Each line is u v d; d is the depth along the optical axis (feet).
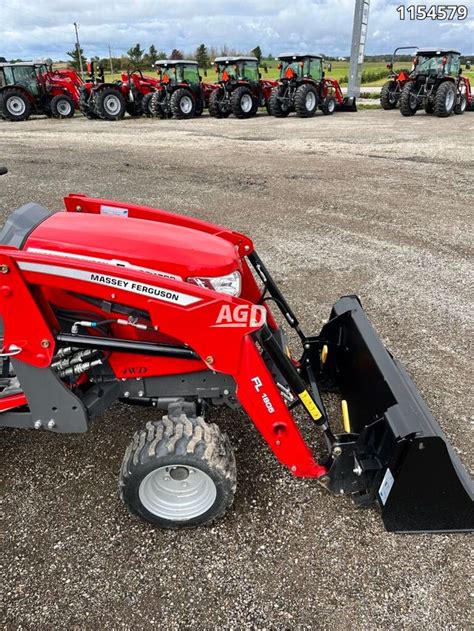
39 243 7.64
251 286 9.75
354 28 73.00
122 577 7.14
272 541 7.66
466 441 9.52
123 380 8.27
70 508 8.23
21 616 6.64
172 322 6.97
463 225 21.08
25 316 6.98
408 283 15.96
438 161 31.99
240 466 9.00
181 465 7.18
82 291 6.93
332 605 6.77
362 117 57.77
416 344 12.64
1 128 51.37
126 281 6.83
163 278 6.89
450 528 7.69
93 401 8.00
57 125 53.93
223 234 9.40
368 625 6.54
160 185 27.17
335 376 10.39
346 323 9.82
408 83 56.29
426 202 24.07
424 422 7.27
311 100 58.13
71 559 7.39
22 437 9.75
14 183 27.68
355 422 8.95
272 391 7.38
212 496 7.52
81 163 32.71
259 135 44.14
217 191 26.02
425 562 7.33
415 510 7.47
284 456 7.76
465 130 45.03
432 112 60.29
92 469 9.00
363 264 17.39
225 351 7.11
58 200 24.44
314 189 26.23
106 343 7.27
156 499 7.74
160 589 6.98
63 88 61.11
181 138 42.93
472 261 17.61
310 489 8.54
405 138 40.88
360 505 7.98
